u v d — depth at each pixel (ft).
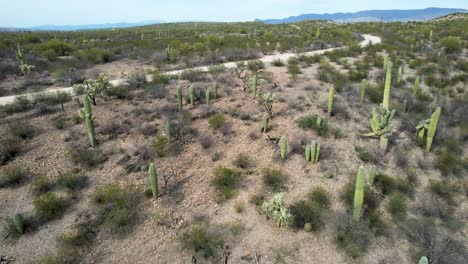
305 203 26.94
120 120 42.50
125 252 23.06
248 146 36.70
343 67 71.87
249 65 72.84
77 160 33.94
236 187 29.91
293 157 34.24
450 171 32.35
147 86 55.36
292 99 48.73
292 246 23.35
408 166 33.04
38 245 23.54
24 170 32.01
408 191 29.17
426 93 52.65
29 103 47.70
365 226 24.99
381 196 28.58
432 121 34.12
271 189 29.40
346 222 25.22
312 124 39.99
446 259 21.85
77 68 74.13
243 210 26.99
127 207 27.09
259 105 47.16
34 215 26.25
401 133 39.04
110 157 34.76
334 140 37.42
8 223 25.16
